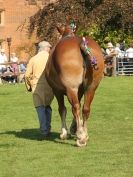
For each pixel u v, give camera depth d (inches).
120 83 1152.2
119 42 1546.5
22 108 790.5
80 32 1492.4
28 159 446.3
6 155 462.6
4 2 2105.1
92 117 679.7
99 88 1048.8
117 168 412.2
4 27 2101.4
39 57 542.0
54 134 558.6
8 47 2086.6
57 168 415.8
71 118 680.4
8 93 1006.4
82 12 1505.9
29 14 2122.3
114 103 824.9
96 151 469.4
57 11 1518.2
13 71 1304.1
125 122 637.3
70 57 461.7
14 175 398.0
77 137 484.7
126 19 1512.1
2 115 722.8
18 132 582.9
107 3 1514.5
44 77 537.3
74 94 463.8
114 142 509.0
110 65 1384.1
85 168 413.4
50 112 546.3
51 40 1471.5
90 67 463.5
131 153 460.8
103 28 1535.4
